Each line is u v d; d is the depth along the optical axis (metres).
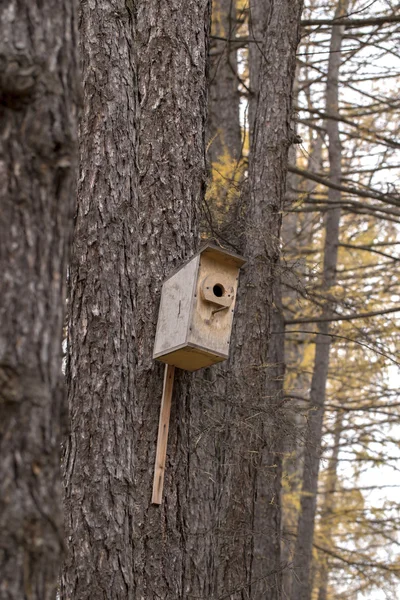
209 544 12.99
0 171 5.01
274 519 15.50
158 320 10.00
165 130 10.80
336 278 22.03
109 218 9.17
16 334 4.85
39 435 4.80
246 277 13.38
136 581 8.50
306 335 24.94
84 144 9.40
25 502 4.67
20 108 5.11
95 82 9.54
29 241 4.99
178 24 11.20
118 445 8.62
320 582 26.52
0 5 5.15
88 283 8.98
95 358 8.78
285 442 14.83
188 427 9.97
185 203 10.62
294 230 24.89
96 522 8.34
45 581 4.68
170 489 9.70
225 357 9.43
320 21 17.28
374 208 18.23
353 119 25.31
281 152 13.84
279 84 14.11
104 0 9.80
